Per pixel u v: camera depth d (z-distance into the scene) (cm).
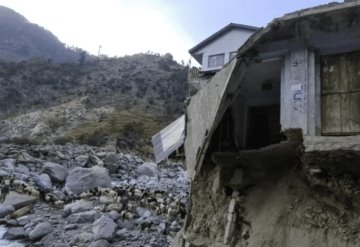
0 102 7688
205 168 976
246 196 848
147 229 1747
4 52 14400
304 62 760
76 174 2420
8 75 8900
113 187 2375
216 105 807
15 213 1892
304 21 731
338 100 725
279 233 722
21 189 2109
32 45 17362
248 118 1004
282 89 784
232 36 2156
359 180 662
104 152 3588
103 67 10744
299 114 739
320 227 689
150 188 2464
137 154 4569
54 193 2186
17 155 2845
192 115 1030
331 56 757
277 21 741
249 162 867
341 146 643
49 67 9944
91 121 6353
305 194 735
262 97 994
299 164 768
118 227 1767
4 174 2316
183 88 8750
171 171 3403
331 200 694
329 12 695
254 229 771
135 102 7631
